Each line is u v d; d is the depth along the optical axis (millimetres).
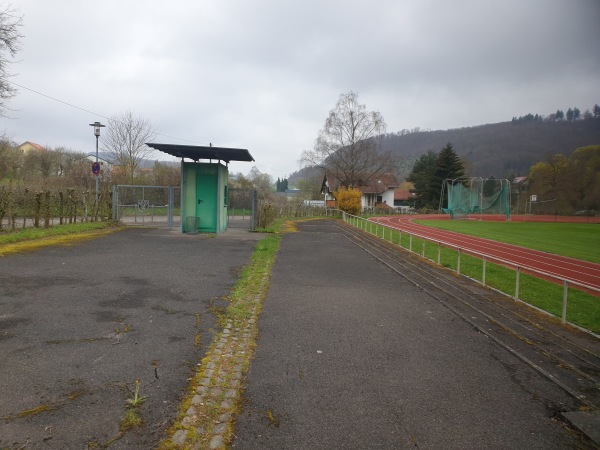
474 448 3480
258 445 3377
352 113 56938
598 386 4793
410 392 4449
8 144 32750
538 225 41719
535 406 4254
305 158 59250
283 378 4645
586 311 9703
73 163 45375
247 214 42594
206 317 6625
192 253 13094
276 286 9281
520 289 11930
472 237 26609
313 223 34656
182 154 18750
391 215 63719
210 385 4355
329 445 3428
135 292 7926
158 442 3320
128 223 22750
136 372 4547
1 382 4164
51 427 3438
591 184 63875
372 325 6754
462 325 6988
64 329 5762
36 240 13961
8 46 19062
